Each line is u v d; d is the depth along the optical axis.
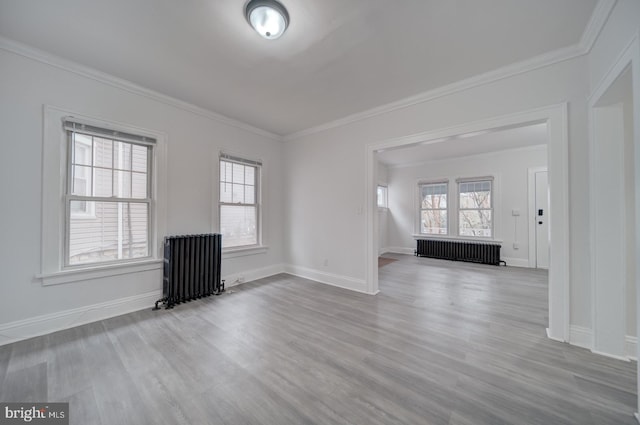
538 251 5.18
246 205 4.05
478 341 2.17
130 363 1.84
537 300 3.21
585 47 2.03
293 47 2.15
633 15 1.38
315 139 4.12
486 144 5.07
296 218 4.42
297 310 2.86
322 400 1.49
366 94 2.98
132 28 1.94
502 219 5.58
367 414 1.39
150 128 2.93
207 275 3.32
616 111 1.94
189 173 3.29
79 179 2.50
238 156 3.87
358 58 2.30
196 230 3.36
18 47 2.14
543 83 2.24
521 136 4.56
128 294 2.78
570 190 2.13
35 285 2.24
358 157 3.59
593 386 1.60
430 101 2.90
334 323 2.53
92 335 2.25
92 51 2.24
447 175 6.31
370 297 3.31
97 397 1.50
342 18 1.83
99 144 2.63
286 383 1.64
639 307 1.31
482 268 5.11
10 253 2.14
